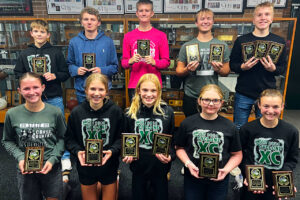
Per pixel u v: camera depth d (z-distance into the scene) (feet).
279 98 5.38
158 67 8.37
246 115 8.50
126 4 14.84
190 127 5.75
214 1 14.43
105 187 6.25
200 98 5.72
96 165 5.70
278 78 11.00
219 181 5.70
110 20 11.39
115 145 6.08
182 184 8.30
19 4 15.19
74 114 5.90
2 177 8.59
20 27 11.93
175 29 11.68
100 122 5.91
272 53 7.57
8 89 12.87
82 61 8.29
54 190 6.07
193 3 14.56
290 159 5.78
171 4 14.65
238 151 5.74
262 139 5.70
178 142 6.03
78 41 8.41
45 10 15.28
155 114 6.04
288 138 5.60
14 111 5.68
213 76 8.25
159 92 6.06
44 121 5.74
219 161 5.62
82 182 6.07
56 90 8.74
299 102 16.34
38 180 5.99
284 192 5.43
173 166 9.44
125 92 12.66
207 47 8.14
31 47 8.54
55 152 5.90
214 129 5.62
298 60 15.61
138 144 5.77
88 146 5.60
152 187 6.84
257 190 5.49
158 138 5.73
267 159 5.74
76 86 8.69
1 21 11.86
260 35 7.85
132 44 8.60
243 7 14.34
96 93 5.62
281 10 14.23
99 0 14.85
